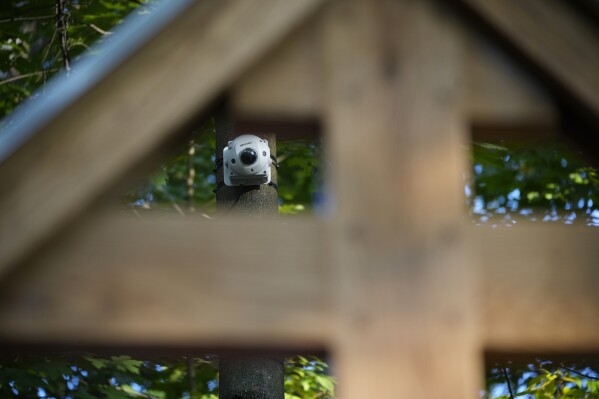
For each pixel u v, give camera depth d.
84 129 2.87
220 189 7.23
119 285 2.97
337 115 3.12
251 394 6.61
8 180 2.80
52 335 2.91
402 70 3.17
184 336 2.95
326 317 2.99
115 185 2.93
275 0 3.04
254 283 3.00
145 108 2.91
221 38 2.98
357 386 2.95
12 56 10.05
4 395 8.19
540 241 3.12
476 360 3.00
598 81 3.17
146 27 2.93
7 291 2.91
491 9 3.16
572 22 3.19
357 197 3.07
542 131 3.29
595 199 11.36
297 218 3.06
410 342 2.99
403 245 3.05
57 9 8.58
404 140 3.12
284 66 3.14
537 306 3.07
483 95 3.20
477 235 3.10
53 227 2.83
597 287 3.10
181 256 3.00
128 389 8.72
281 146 11.19
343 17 3.19
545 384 8.21
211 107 3.12
